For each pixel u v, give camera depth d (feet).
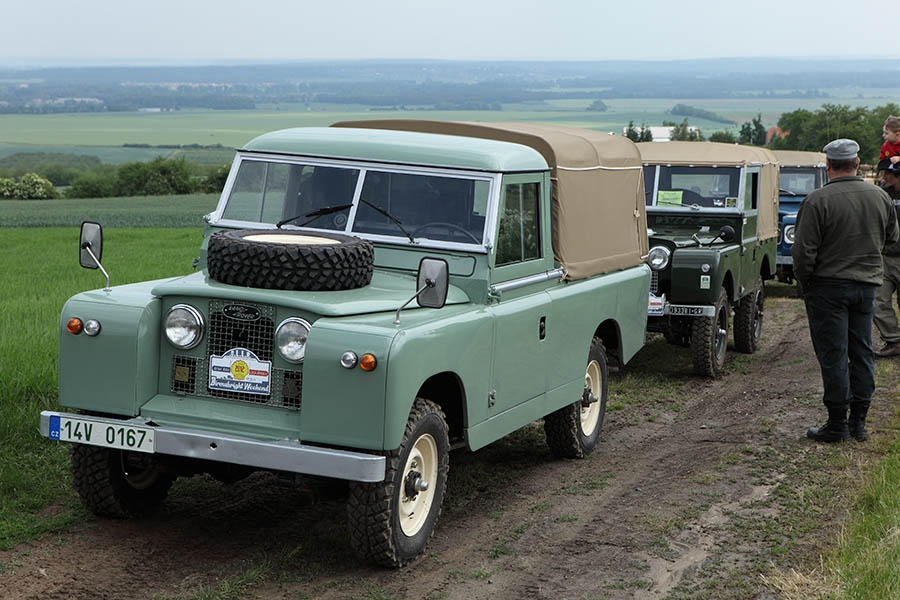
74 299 22.79
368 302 22.09
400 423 20.59
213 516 25.41
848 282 32.96
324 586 21.04
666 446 34.24
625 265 34.53
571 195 29.78
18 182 429.38
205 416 21.84
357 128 31.27
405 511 22.39
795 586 21.16
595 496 28.17
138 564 21.85
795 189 83.82
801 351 53.78
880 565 21.17
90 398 22.47
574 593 21.12
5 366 36.11
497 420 25.71
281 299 21.38
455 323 22.86
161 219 245.04
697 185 50.93
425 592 20.93
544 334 27.91
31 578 20.74
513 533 24.91
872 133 271.49
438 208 25.68
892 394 40.37
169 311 22.52
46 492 26.05
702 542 24.32
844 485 28.81
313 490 22.27
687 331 48.93
